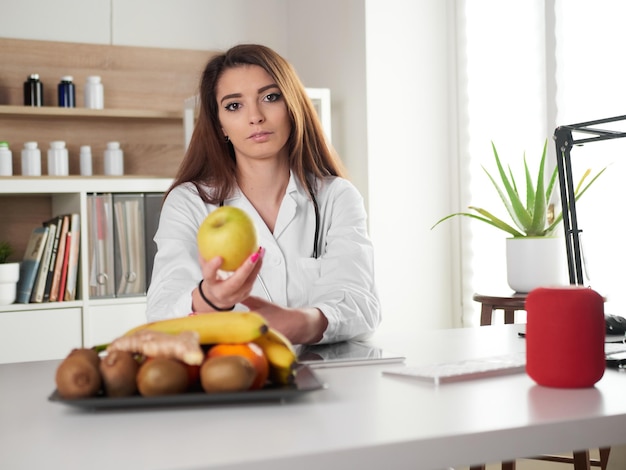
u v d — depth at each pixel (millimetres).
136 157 3619
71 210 3242
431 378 962
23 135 3441
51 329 3092
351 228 1663
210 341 888
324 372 1052
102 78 3582
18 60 3445
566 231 1338
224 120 1609
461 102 3488
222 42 3807
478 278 3412
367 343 1339
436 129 3529
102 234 3191
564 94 2980
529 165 3148
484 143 3379
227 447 689
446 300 3543
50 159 3305
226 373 825
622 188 2688
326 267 1612
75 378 827
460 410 820
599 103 2811
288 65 1637
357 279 1578
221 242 1003
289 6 3922
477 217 2734
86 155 3391
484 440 741
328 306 1399
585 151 2842
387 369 1076
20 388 1000
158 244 1613
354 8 3457
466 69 3463
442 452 724
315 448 684
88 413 826
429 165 3518
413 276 3479
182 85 3713
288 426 757
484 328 1521
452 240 3551
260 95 1589
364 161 3436
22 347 3049
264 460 658
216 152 1672
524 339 1352
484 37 3361
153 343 843
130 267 3232
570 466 2727
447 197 3551
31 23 3479
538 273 2512
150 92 3662
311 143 1735
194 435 730
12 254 3438
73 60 3531
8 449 701
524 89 3166
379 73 3422
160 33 3693
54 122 3484
